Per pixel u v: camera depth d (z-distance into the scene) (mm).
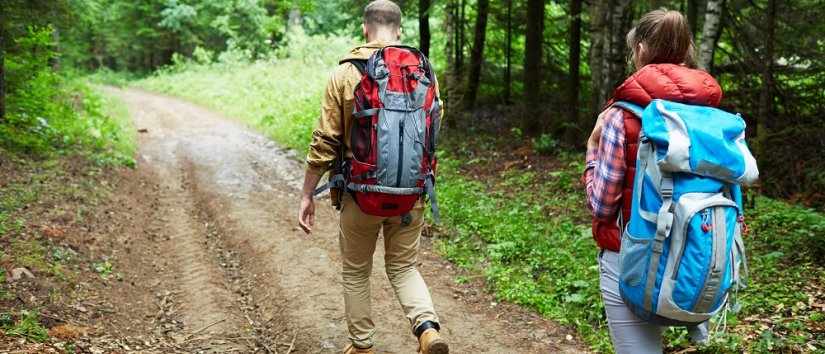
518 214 7297
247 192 8711
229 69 28797
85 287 4750
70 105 14977
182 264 5797
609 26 9852
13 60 9836
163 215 7551
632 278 2244
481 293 5074
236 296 5059
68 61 31984
